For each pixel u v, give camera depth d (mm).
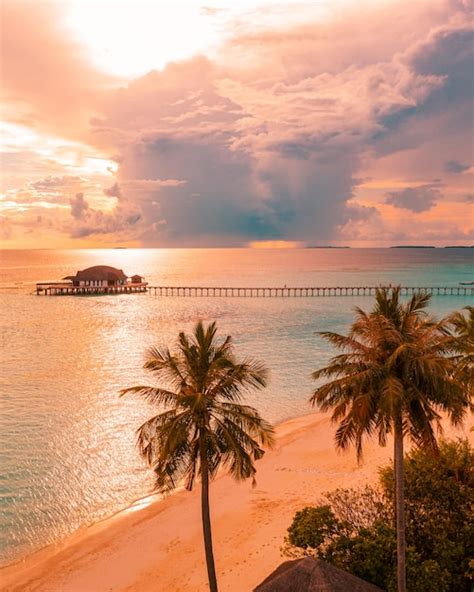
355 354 21156
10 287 182250
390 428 20891
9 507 32531
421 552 22797
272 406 52344
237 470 21047
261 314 114938
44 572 26266
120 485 35406
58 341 84500
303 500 32219
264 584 20344
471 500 24438
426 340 20766
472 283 190875
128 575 25797
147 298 147500
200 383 21359
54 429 44875
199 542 28469
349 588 19984
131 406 50938
